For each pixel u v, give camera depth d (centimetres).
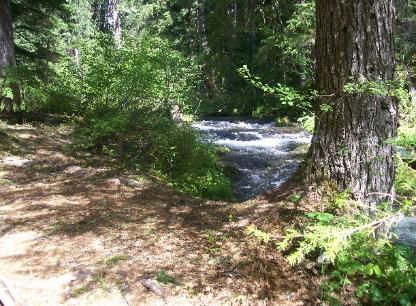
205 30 2655
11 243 492
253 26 1905
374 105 427
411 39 1431
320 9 445
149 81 909
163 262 433
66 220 544
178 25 3056
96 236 497
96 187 677
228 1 1958
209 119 2064
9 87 1038
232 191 945
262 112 2048
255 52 2292
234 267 411
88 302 383
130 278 410
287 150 1284
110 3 4047
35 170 763
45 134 1016
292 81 1852
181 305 370
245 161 1145
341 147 437
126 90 912
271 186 983
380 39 420
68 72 1185
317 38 455
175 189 711
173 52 994
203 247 454
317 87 460
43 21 1700
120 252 458
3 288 398
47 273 429
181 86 975
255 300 370
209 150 982
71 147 912
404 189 478
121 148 877
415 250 443
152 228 512
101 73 925
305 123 501
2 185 681
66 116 1187
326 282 373
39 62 1639
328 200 434
